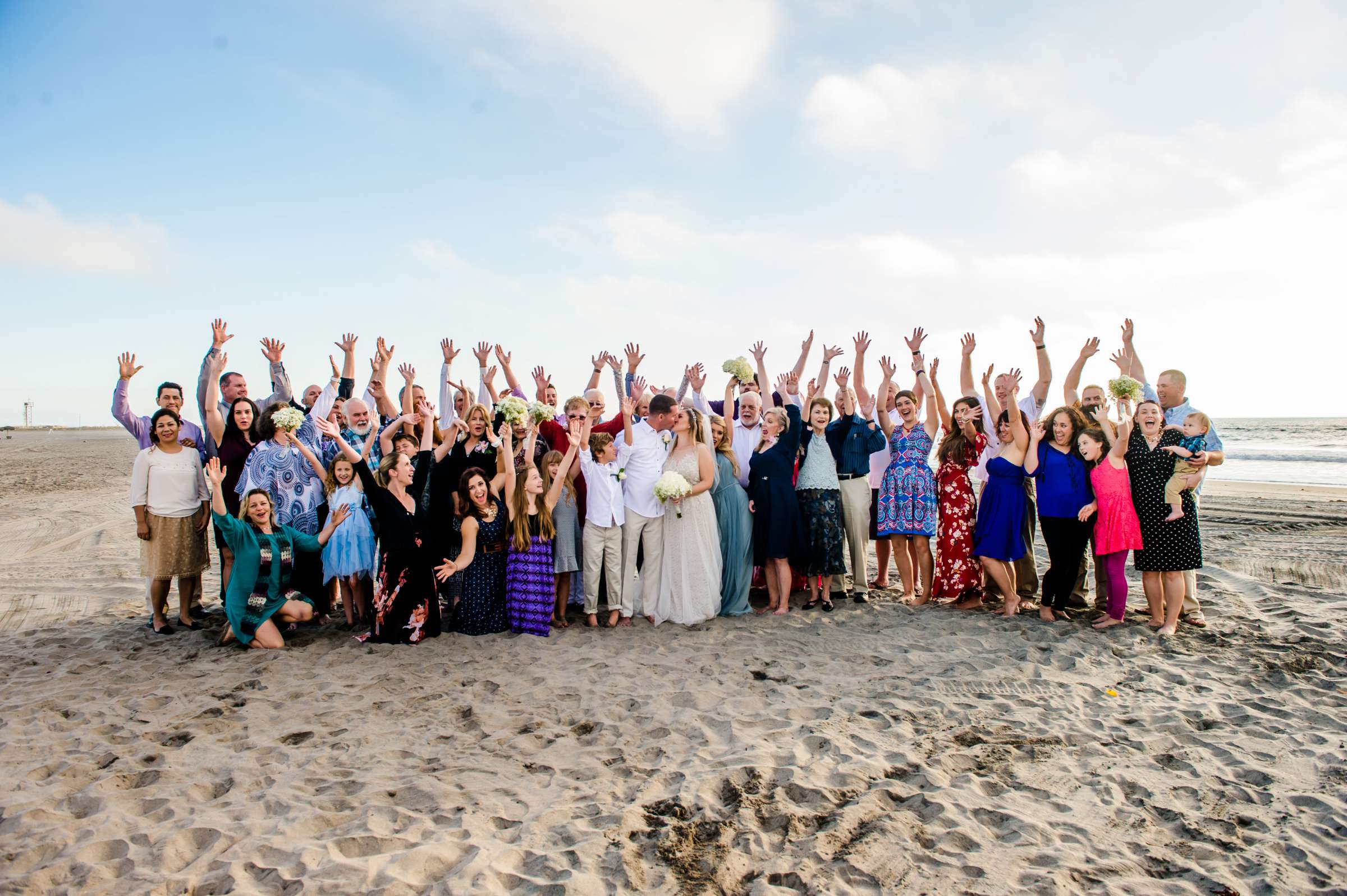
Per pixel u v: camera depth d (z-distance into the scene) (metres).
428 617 6.42
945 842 3.38
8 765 4.12
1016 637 6.34
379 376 7.83
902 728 4.60
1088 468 6.80
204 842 3.38
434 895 2.97
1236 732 4.50
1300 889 3.03
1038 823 3.52
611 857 3.25
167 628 6.77
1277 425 92.25
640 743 4.46
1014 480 6.90
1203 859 3.25
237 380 7.22
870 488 7.96
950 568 7.33
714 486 7.40
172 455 6.59
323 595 6.98
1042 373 7.89
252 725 4.67
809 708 4.93
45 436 94.56
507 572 6.68
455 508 6.60
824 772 4.04
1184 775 3.99
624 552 7.00
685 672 5.64
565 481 7.00
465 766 4.16
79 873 3.11
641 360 7.94
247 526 6.18
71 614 7.60
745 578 7.32
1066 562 6.76
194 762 4.17
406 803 3.74
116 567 10.25
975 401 7.23
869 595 7.99
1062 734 4.51
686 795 3.79
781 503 7.13
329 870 3.12
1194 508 6.36
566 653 6.10
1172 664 5.70
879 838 3.39
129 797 3.77
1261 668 5.60
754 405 7.72
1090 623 6.73
